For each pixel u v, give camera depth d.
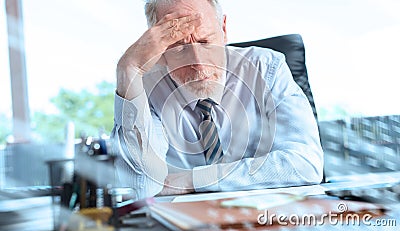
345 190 0.58
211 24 0.98
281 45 1.22
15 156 0.67
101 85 2.13
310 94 1.18
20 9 2.68
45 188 0.56
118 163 0.66
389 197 0.56
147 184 0.77
